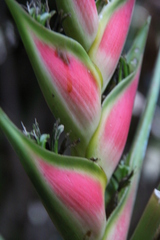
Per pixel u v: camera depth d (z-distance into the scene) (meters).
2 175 0.79
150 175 0.85
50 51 0.36
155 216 0.38
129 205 0.40
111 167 0.39
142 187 0.85
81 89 0.37
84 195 0.37
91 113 0.38
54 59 0.37
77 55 0.37
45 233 0.81
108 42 0.38
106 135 0.38
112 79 0.40
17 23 0.36
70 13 0.37
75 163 0.37
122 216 0.39
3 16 0.66
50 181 0.36
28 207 0.80
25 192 0.80
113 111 0.39
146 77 0.78
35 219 0.80
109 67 0.38
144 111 0.45
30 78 0.75
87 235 0.37
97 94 0.38
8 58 0.72
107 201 0.41
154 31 0.76
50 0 0.58
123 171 0.41
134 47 0.42
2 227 0.78
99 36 0.38
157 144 0.85
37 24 0.36
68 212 0.37
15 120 0.74
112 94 0.39
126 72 0.40
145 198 0.85
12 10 0.36
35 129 0.37
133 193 0.41
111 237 0.38
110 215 0.39
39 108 0.76
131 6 0.39
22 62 0.73
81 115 0.37
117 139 0.38
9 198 0.79
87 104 0.37
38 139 0.37
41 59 0.37
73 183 0.37
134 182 0.42
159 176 0.85
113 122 0.38
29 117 0.76
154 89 0.45
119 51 0.39
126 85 0.39
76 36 0.38
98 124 0.38
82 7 0.37
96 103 0.38
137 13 0.75
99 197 0.37
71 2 0.37
